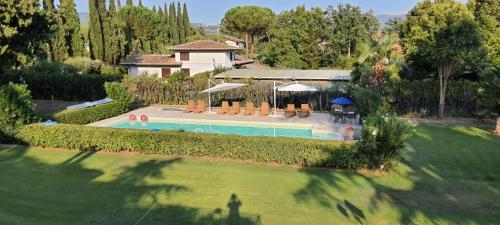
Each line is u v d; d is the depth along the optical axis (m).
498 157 16.42
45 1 51.38
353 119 24.98
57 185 12.98
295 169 14.86
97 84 35.16
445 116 26.84
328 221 10.23
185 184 13.11
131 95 31.91
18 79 35.06
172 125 26.41
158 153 16.91
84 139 17.42
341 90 29.34
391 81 24.70
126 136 17.02
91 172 14.43
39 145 18.16
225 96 33.19
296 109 31.36
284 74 37.97
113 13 62.69
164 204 11.35
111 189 12.61
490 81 20.98
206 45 51.62
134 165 15.34
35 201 11.53
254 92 32.38
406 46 33.44
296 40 59.28
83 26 78.69
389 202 11.56
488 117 25.39
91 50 59.56
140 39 79.00
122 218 10.36
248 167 15.07
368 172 14.45
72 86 35.56
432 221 10.23
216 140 16.12
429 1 36.28
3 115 18.08
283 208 11.09
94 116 25.91
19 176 13.91
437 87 26.91
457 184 13.14
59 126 17.92
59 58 53.31
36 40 23.30
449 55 24.19
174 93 34.03
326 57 59.53
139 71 52.50
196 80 33.53
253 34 91.44
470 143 18.97
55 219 10.25
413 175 14.13
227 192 12.36
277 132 23.69
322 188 12.74
